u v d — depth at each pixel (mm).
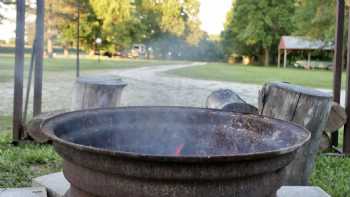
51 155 3195
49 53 22906
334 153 3711
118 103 3523
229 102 3227
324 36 20422
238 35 29812
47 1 14266
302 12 20859
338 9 3756
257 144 1623
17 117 3707
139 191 1076
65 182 2221
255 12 28812
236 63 30734
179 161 1033
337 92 3873
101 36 24766
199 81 11602
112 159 1071
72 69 14617
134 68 16484
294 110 2561
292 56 28875
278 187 1271
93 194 1156
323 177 2965
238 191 1112
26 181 2639
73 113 1589
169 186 1064
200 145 1813
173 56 16781
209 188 1076
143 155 1034
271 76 15086
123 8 22578
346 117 3664
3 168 2852
